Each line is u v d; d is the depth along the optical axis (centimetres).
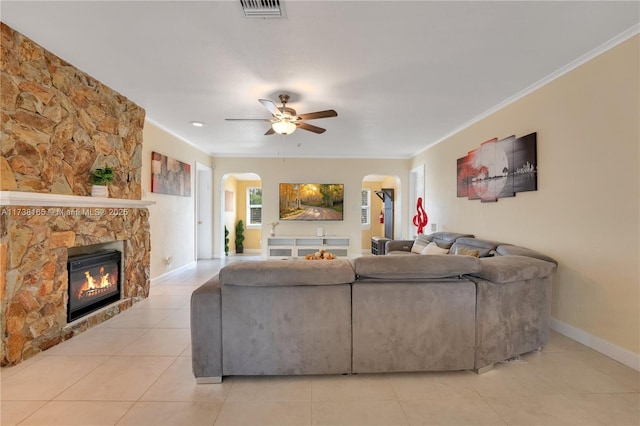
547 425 170
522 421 173
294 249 720
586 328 267
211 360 208
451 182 523
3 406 184
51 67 265
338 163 740
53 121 268
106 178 315
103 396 195
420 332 215
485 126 420
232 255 831
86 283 315
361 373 221
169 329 304
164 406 185
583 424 170
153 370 227
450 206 527
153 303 388
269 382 211
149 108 404
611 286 246
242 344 209
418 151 683
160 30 232
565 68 284
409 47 253
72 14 213
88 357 246
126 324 318
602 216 253
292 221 742
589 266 264
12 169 232
